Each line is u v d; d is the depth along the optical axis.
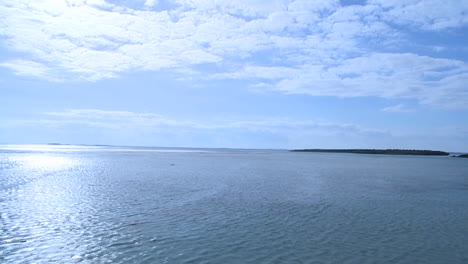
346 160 108.38
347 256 13.89
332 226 18.75
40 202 23.28
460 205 26.20
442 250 14.89
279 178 44.00
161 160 84.31
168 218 19.62
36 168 50.59
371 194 31.11
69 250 13.84
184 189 31.33
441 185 39.78
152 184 34.31
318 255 13.92
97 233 16.22
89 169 51.38
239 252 14.06
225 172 51.62
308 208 23.77
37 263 12.47
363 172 57.12
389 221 20.25
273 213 21.80
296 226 18.56
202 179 40.41
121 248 14.20
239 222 19.12
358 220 20.36
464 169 70.06
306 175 49.28
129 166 59.91
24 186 30.69
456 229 18.55
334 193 31.23
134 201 24.58
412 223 19.83
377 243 15.74
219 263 12.80
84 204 23.03
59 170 48.16
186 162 77.81
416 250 14.84
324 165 76.69
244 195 28.75
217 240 15.62
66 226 17.33
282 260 13.26
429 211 23.56
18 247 14.04
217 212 21.61
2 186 30.14
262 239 15.94
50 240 15.02
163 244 14.86
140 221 18.77
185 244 14.92
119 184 33.78
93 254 13.46
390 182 42.03
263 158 117.06
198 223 18.64
